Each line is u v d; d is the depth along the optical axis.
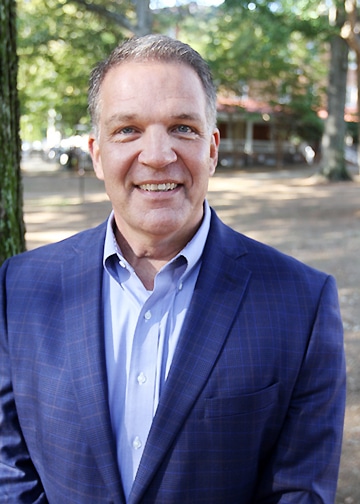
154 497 1.52
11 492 1.68
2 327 1.74
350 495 3.50
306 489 1.57
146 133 1.57
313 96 31.88
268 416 1.55
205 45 27.06
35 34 18.70
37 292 1.73
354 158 35.25
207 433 1.52
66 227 13.30
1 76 2.67
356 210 16.08
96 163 1.80
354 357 5.40
